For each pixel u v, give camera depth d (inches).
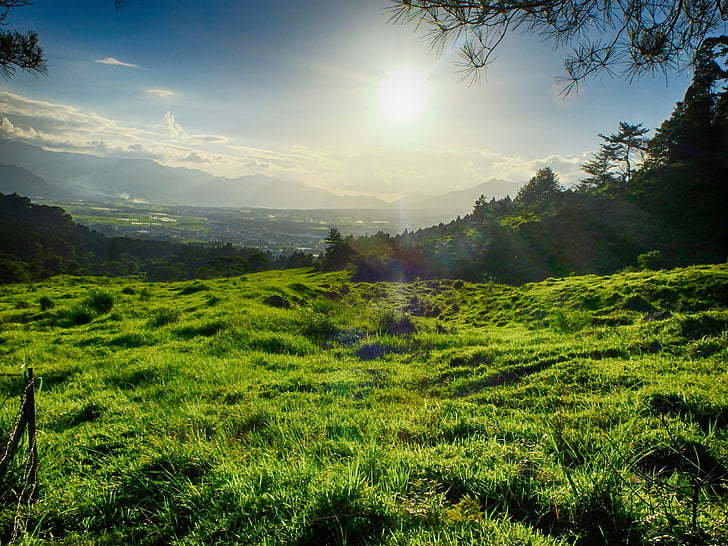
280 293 919.7
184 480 155.9
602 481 124.2
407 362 395.5
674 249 1995.6
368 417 226.7
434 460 155.9
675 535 101.8
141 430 221.9
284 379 324.8
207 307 759.1
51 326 683.4
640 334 360.2
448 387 301.4
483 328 839.1
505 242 2662.4
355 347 457.1
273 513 129.7
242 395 283.3
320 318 554.6
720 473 137.6
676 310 616.7
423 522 119.0
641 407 201.0
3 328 660.1
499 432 190.1
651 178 2775.6
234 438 201.8
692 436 162.7
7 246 5137.8
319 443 180.1
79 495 153.5
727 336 302.2
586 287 885.8
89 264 5880.9
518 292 1158.3
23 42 246.2
